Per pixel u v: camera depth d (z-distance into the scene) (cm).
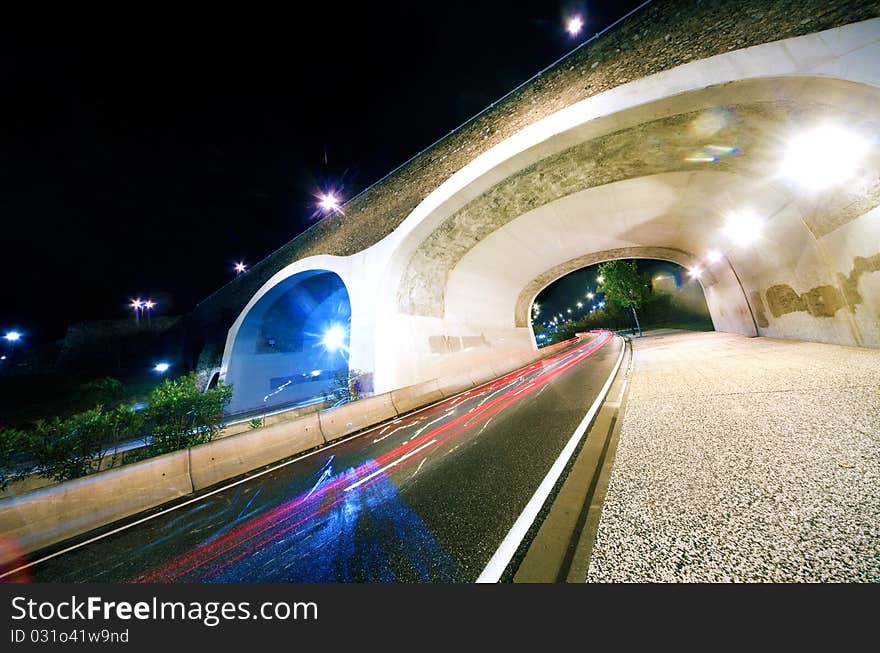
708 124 684
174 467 492
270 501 414
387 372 1084
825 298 746
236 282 2161
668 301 2956
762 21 542
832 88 497
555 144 826
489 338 1686
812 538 172
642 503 237
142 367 2389
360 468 489
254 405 1900
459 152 1046
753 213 900
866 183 557
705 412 411
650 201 1120
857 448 253
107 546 347
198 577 264
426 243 1176
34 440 562
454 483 358
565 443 412
